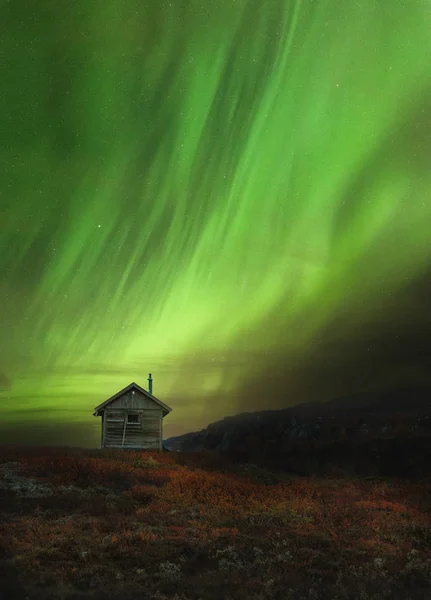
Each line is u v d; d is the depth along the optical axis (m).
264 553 20.88
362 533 25.33
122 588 15.80
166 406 53.75
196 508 29.48
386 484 43.75
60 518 25.70
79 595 14.92
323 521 27.83
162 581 16.78
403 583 17.94
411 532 25.83
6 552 19.09
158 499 31.55
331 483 44.25
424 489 40.56
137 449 52.69
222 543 21.75
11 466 38.69
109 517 26.14
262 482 42.19
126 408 53.41
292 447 84.75
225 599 15.36
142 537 21.67
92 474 36.81
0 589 15.04
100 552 19.48
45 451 48.94
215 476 41.38
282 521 27.22
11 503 28.59
